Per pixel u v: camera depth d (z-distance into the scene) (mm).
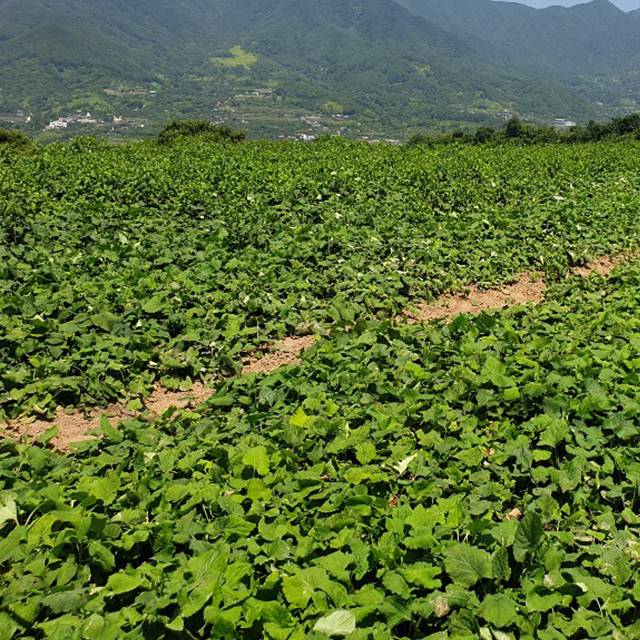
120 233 12508
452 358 7270
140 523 4672
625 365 6895
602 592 3768
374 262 11633
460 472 5031
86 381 7375
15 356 7684
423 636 3686
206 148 29047
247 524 4453
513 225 14289
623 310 9344
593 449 5336
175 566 4160
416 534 4121
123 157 24625
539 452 5219
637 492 4875
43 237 12203
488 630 3545
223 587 3770
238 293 9766
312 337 9242
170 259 11117
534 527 4031
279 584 3875
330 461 5379
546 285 11711
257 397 6734
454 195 17000
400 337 8062
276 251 11594
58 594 3848
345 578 3889
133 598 3990
